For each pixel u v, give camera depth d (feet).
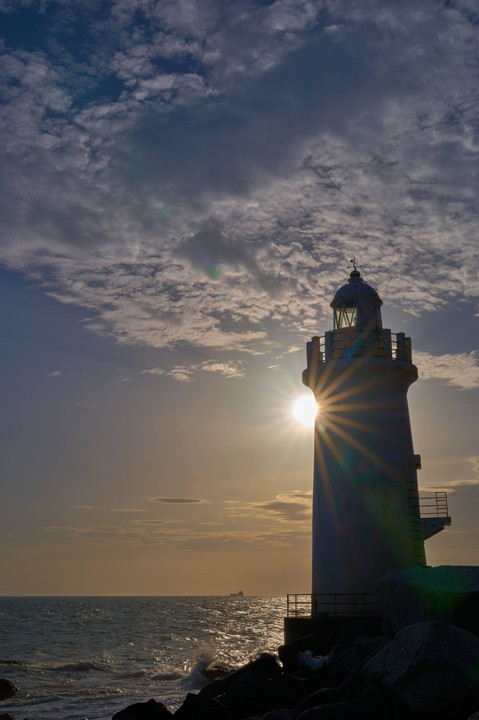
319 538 92.53
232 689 61.36
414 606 58.08
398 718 43.60
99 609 493.36
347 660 63.31
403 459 93.45
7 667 138.72
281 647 80.12
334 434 94.48
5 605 588.50
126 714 61.31
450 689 41.01
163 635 236.63
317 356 99.71
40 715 86.74
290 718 51.34
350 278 103.86
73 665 140.15
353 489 91.25
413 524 91.61
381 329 97.76
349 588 87.71
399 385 97.04
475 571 60.34
